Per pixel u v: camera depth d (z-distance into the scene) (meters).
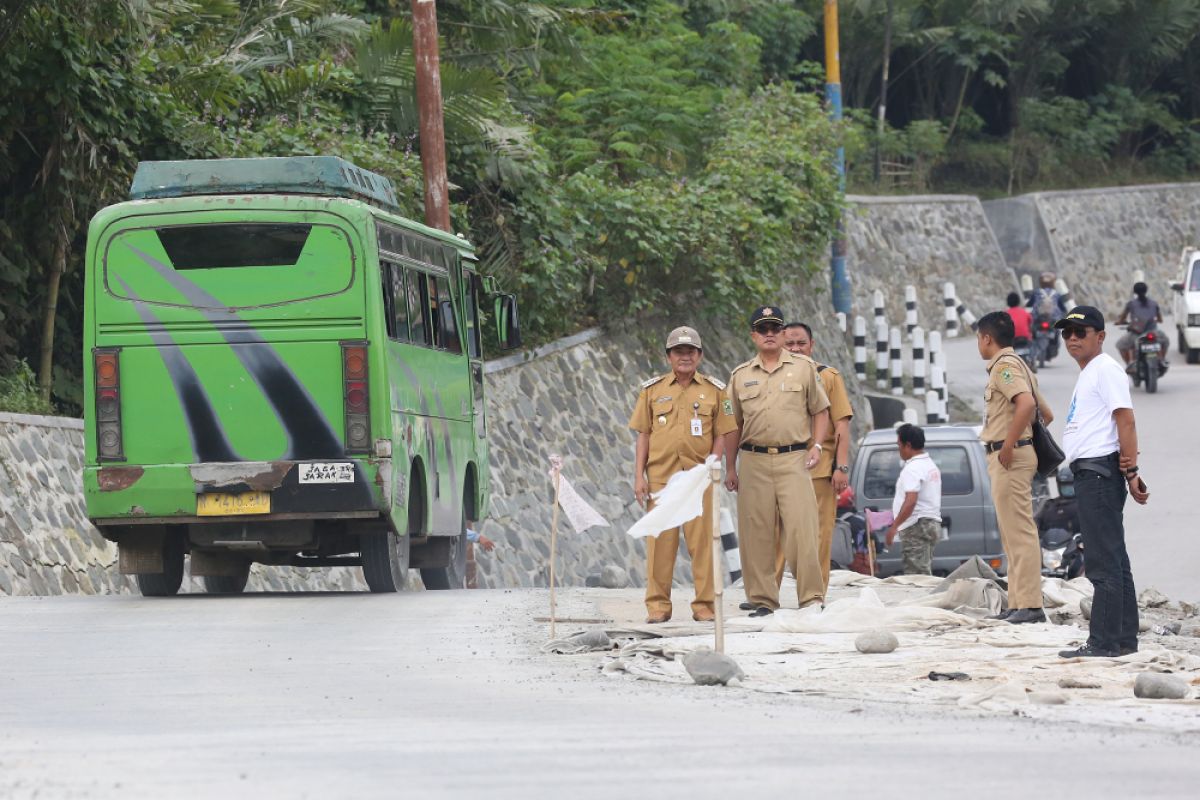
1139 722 26.98
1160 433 108.44
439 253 59.72
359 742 24.56
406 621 44.09
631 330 102.06
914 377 133.12
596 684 32.31
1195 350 143.50
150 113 73.56
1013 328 41.78
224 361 50.94
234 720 27.62
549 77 114.38
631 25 120.38
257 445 50.81
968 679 32.16
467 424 62.03
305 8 89.81
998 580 50.94
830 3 131.75
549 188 94.94
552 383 92.50
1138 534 83.44
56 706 29.89
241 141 78.06
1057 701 28.88
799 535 44.25
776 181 111.62
